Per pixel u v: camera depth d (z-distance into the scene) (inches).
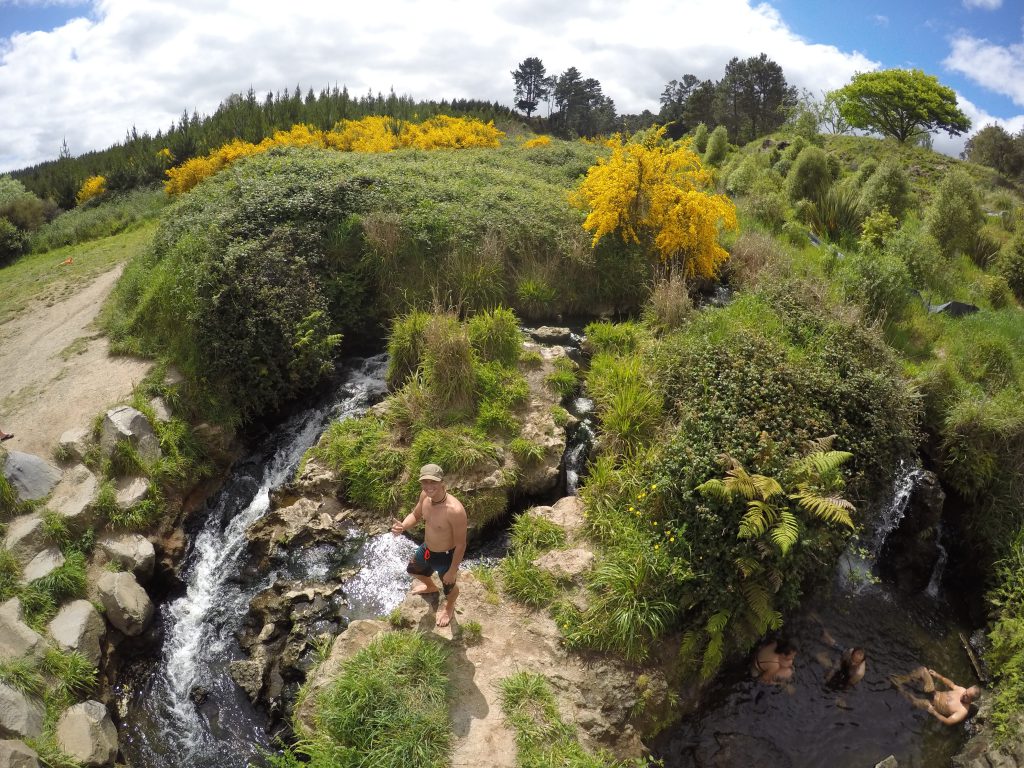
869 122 1706.4
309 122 1486.2
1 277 730.8
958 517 358.6
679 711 257.4
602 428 366.0
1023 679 264.2
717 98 2223.2
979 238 668.7
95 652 266.5
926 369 413.1
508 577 280.5
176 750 246.8
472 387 376.8
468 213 536.1
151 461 351.3
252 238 483.2
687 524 277.3
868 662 293.7
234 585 315.3
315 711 227.1
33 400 397.7
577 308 524.4
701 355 362.6
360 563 312.2
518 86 3095.5
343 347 486.3
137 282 494.9
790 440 303.1
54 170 1685.5
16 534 294.5
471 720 219.8
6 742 212.7
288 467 385.4
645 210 546.3
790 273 526.6
